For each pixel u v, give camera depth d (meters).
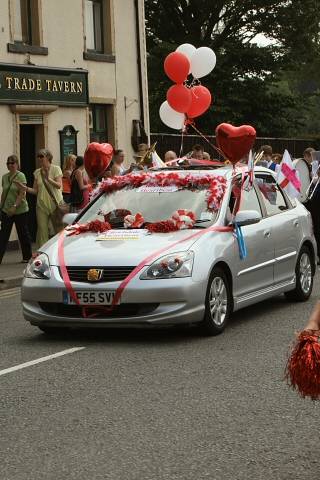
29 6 25.88
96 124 28.70
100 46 28.83
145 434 7.54
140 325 11.19
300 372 6.32
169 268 11.18
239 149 12.89
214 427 7.71
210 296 11.62
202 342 11.33
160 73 50.69
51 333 12.15
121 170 21.70
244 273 12.49
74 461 6.90
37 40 25.92
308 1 51.62
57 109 26.47
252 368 9.86
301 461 6.82
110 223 12.45
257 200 13.52
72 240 12.02
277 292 13.65
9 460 6.95
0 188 24.45
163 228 11.92
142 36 30.17
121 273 11.22
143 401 8.58
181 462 6.84
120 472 6.64
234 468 6.69
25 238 20.95
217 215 12.28
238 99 52.62
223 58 51.72
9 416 8.17
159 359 10.38
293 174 18.61
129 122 29.77
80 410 8.31
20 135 25.92
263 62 53.31
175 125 18.61
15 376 9.71
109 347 11.13
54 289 11.40
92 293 11.22
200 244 11.61
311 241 14.76
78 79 27.03
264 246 13.12
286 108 56.03
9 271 19.33
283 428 7.66
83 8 27.61
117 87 29.14
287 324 12.56
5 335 12.20
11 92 24.58
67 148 26.83
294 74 67.62
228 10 52.38
